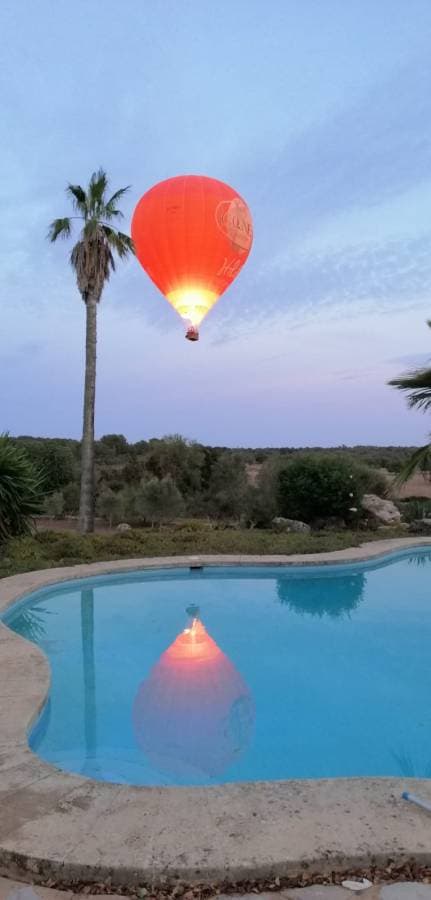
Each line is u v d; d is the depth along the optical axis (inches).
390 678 252.5
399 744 191.8
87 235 557.6
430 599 388.2
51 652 281.0
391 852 99.3
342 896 93.7
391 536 573.9
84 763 174.4
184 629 319.6
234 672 257.9
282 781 125.6
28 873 99.2
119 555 449.7
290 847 100.9
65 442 1075.9
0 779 127.6
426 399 396.8
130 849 100.8
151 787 123.6
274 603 373.7
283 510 647.8
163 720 206.5
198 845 101.8
